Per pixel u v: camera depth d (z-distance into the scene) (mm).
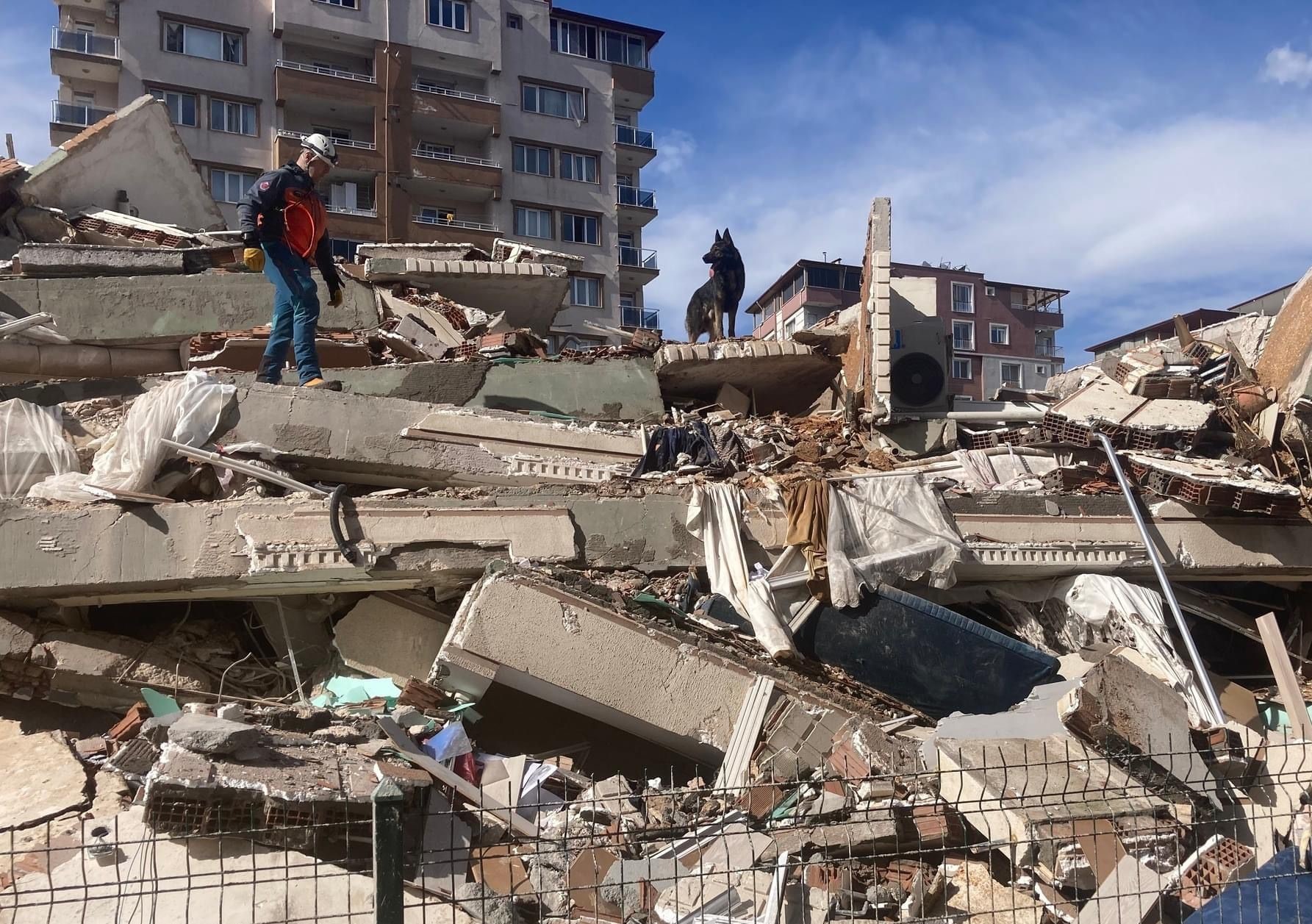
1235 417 10773
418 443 7879
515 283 12938
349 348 10305
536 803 5680
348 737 5566
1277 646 7469
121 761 5078
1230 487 8867
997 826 5258
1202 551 9102
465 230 40531
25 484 7230
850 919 4820
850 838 5219
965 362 51594
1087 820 4977
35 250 10562
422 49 40750
